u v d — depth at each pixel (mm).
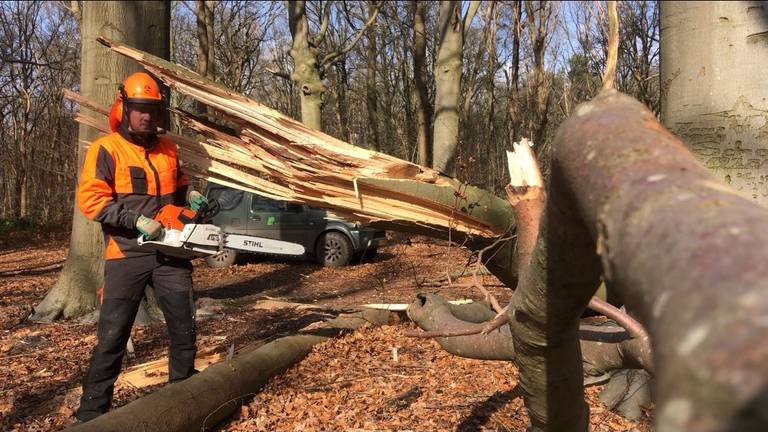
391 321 6277
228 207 11992
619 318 1938
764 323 386
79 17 12836
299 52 15352
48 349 5258
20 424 3580
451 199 3422
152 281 3742
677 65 2062
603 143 773
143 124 3613
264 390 4207
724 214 528
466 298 7301
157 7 6352
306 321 6309
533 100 17000
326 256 11641
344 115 29906
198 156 4125
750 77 1919
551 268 1202
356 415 3814
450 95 11461
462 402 3982
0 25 25047
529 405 1764
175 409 3287
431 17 23984
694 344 419
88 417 3426
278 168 3703
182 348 3793
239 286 9648
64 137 26188
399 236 14820
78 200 3580
